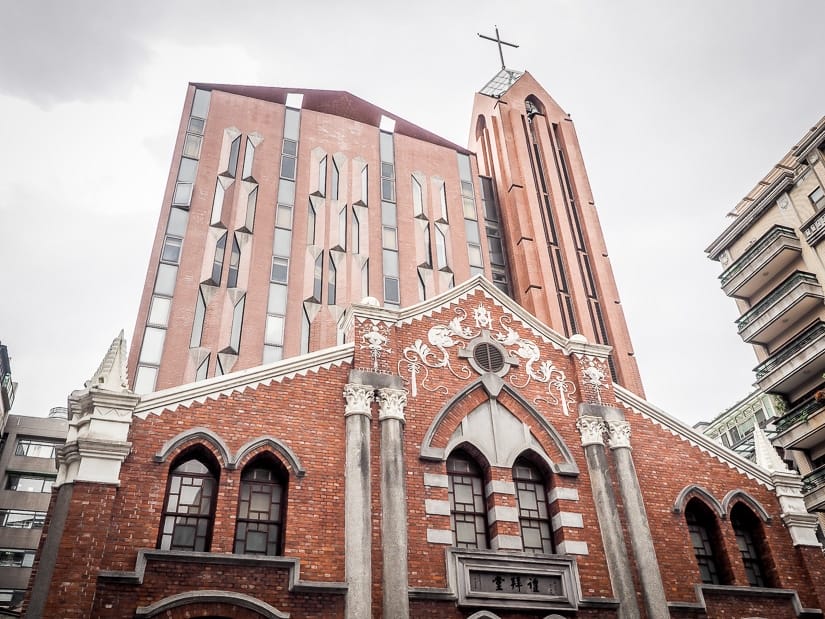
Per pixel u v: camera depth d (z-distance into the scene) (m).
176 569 14.53
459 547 17.22
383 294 41.75
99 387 16.02
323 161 45.25
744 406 56.72
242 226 40.38
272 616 14.52
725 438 58.34
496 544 17.27
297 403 17.66
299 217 42.16
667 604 17.55
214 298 37.25
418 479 17.47
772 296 38.56
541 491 18.98
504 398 19.73
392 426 17.70
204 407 16.73
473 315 21.05
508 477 18.31
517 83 56.59
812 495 35.19
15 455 59.28
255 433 16.81
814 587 19.56
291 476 16.52
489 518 17.84
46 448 60.38
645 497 19.55
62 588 13.50
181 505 15.66
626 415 20.92
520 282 47.00
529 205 49.66
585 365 21.19
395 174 47.50
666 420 21.27
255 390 17.42
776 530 20.45
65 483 14.84
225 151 42.84
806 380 37.56
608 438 20.03
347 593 15.20
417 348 19.69
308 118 46.75
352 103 49.19
